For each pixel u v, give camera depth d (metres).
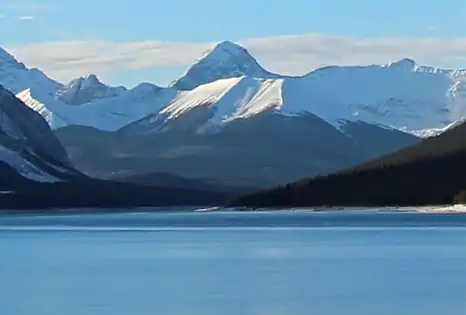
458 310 195.38
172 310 198.88
